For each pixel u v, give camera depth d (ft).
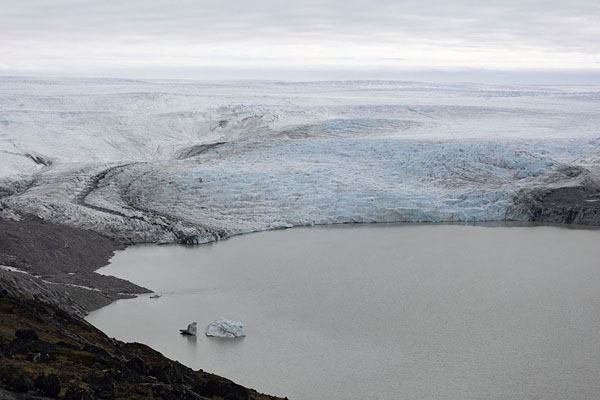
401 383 172.35
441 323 217.77
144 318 220.23
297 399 162.50
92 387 107.14
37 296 201.77
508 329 212.23
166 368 132.46
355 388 169.17
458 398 164.35
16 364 111.04
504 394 166.81
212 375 153.07
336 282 265.95
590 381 174.70
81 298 228.84
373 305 236.02
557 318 223.30
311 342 200.44
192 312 227.40
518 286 260.83
